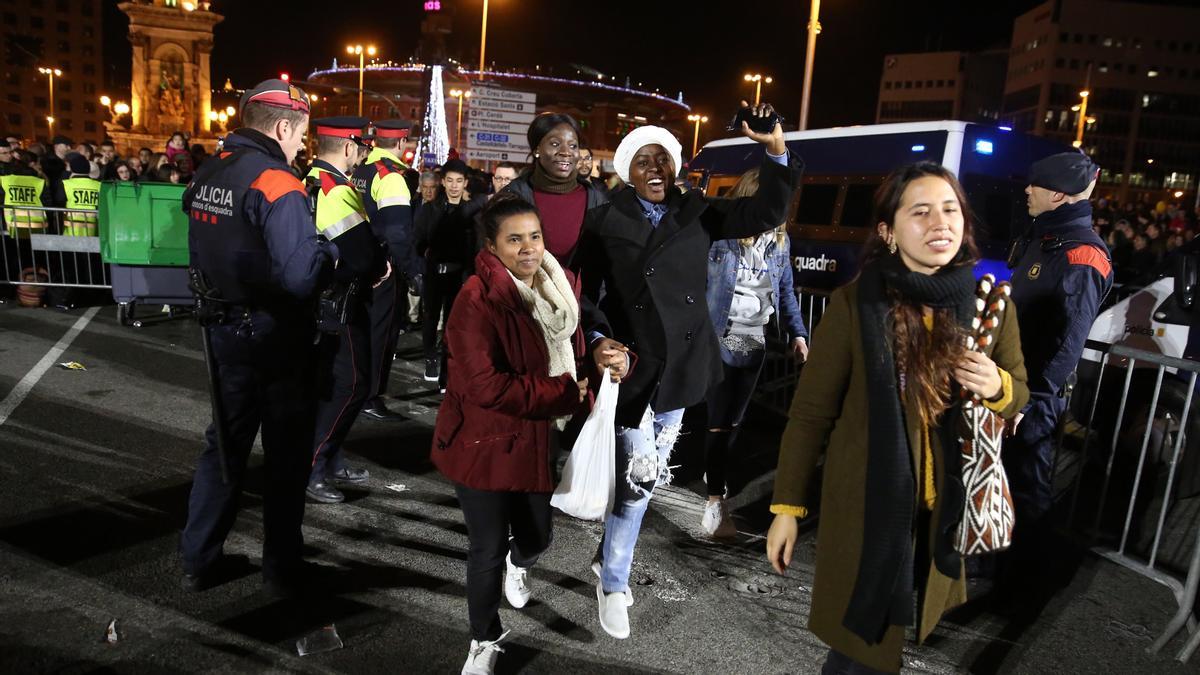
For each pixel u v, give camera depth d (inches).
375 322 218.1
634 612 140.4
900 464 81.1
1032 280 147.9
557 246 137.5
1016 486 153.9
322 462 177.8
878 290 84.2
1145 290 227.6
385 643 125.4
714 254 168.6
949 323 81.7
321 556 152.9
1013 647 135.6
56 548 147.9
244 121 126.6
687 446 241.3
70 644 119.6
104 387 254.4
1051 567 167.9
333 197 159.0
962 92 5374.0
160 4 2267.5
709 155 546.9
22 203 385.4
